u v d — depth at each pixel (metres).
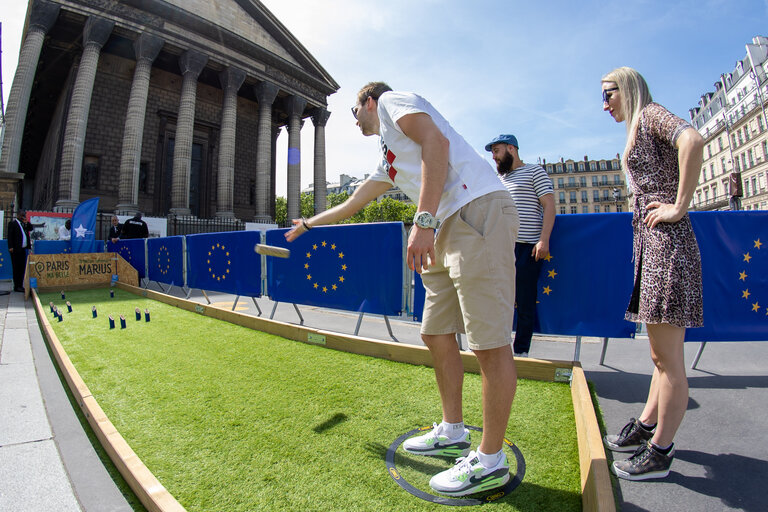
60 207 19.17
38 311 6.10
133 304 6.78
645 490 1.58
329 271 4.66
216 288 6.60
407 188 1.78
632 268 3.25
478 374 2.85
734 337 3.11
